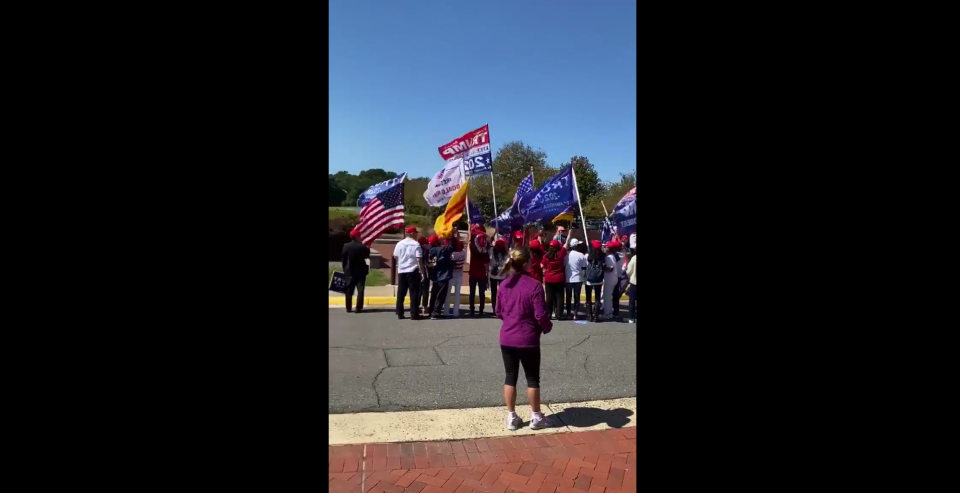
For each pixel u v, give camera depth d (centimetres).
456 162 1164
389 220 1048
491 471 368
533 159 3162
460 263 1007
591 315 969
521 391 536
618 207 1151
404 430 432
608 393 535
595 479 359
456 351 707
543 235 1137
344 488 340
